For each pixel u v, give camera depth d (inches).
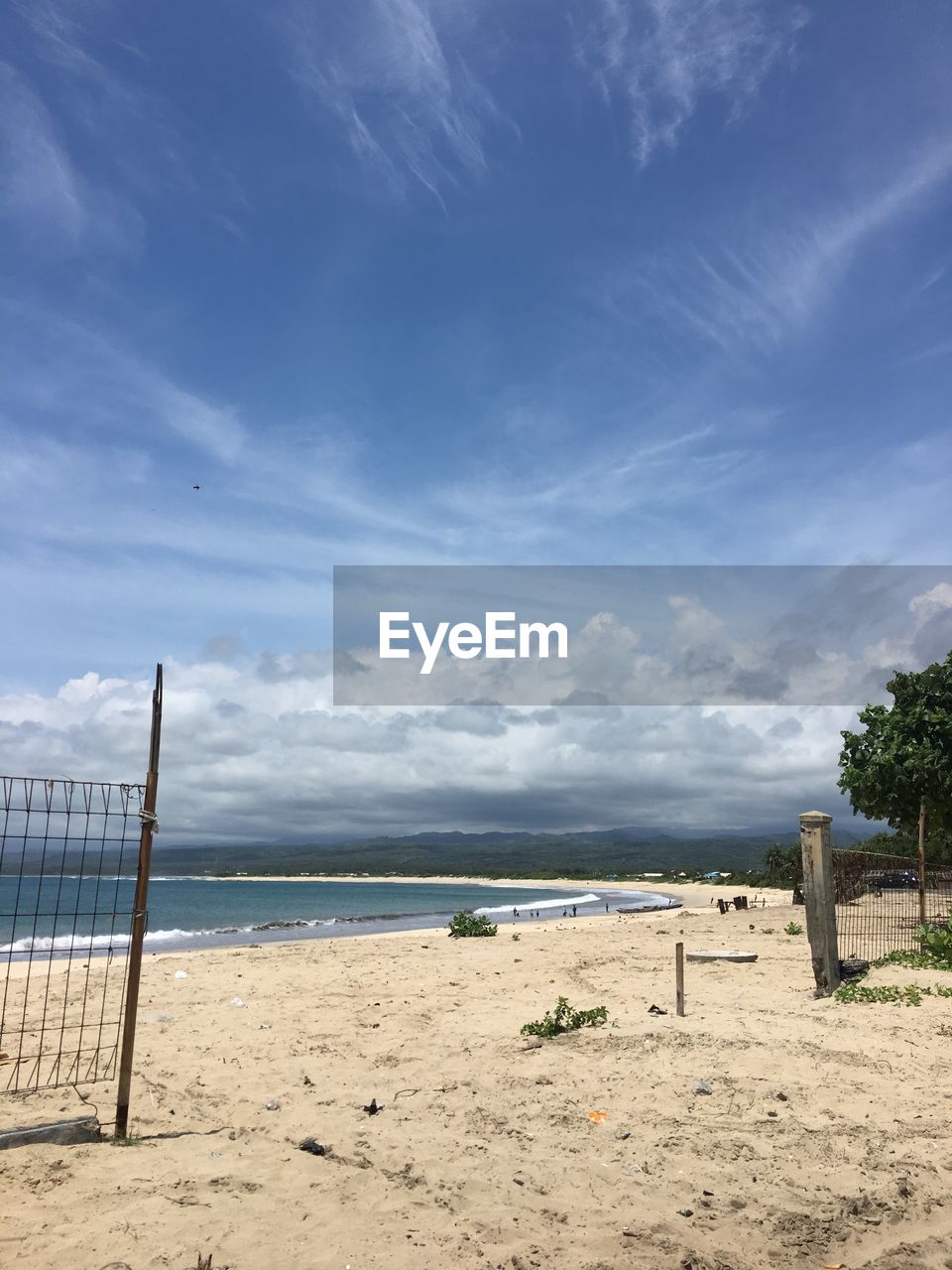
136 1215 178.5
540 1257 170.6
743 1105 263.7
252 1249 167.8
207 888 4704.7
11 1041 365.7
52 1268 155.9
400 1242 174.4
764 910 1325.0
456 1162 220.7
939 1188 204.1
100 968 645.3
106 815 229.3
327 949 828.0
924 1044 323.6
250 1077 310.5
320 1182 204.2
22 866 216.1
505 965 639.1
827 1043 325.7
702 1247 176.4
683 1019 380.2
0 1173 200.8
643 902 3051.2
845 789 738.2
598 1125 250.1
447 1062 330.3
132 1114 261.3
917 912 607.8
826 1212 191.3
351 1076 311.6
